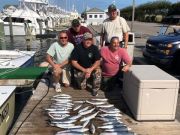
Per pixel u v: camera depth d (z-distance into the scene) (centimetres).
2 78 311
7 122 210
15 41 1088
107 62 253
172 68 404
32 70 320
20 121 196
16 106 307
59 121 192
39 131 182
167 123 195
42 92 260
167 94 192
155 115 196
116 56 250
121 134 174
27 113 210
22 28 1158
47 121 196
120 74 262
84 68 256
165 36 436
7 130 210
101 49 255
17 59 384
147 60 461
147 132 182
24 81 314
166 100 193
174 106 195
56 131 182
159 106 194
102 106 223
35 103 231
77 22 279
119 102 236
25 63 368
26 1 1430
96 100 238
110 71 257
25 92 327
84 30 288
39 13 1457
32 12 1295
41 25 1256
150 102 193
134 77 201
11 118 222
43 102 234
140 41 816
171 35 439
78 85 267
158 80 189
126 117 205
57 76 261
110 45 248
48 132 180
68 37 288
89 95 252
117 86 274
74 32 287
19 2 1391
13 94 228
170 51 390
